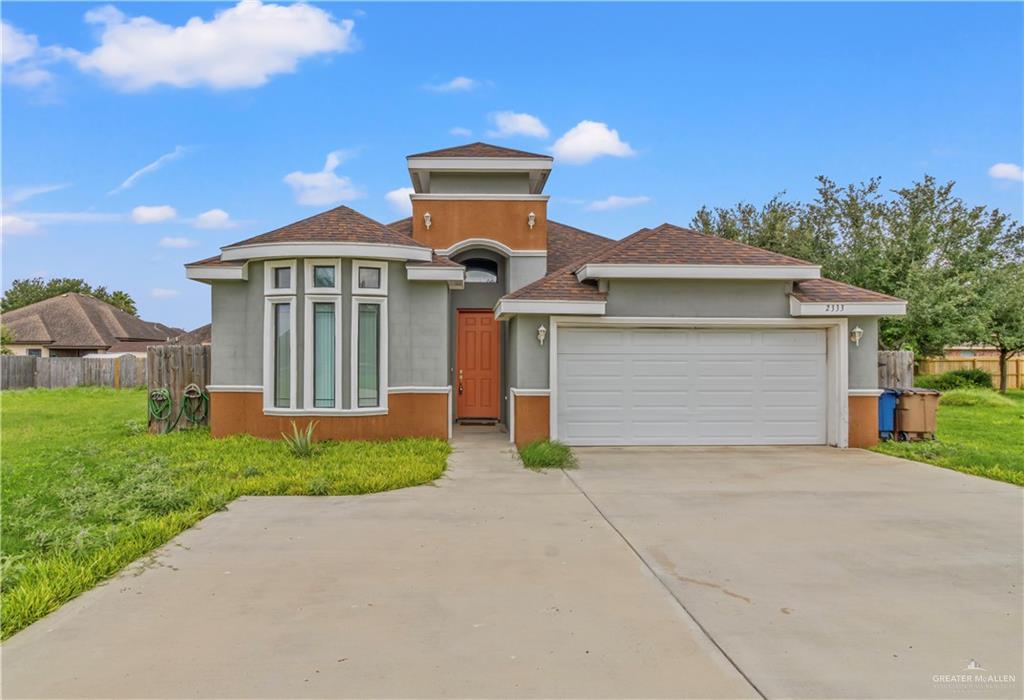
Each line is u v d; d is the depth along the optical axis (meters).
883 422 13.24
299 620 4.66
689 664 4.02
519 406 12.38
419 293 13.24
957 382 27.92
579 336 12.66
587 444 12.66
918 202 26.95
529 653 4.16
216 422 12.98
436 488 8.95
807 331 12.89
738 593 5.17
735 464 10.88
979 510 7.85
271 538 6.62
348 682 3.81
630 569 5.72
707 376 12.79
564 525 7.13
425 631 4.48
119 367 31.38
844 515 7.60
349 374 12.49
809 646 4.26
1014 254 28.08
